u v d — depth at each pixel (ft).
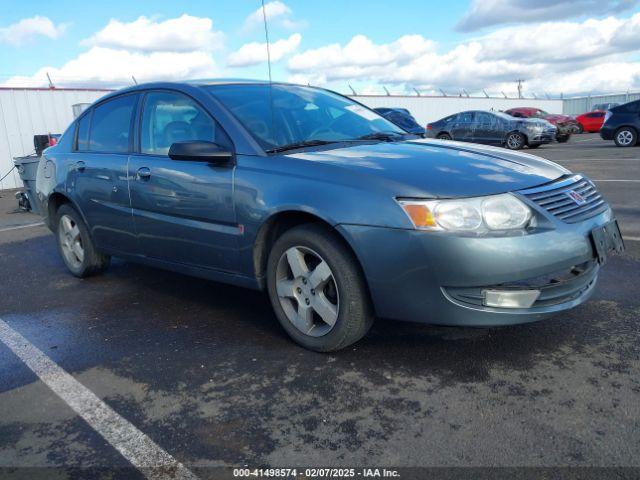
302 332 10.05
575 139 77.15
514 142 55.52
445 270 8.31
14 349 10.93
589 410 7.68
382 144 11.19
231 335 11.03
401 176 8.93
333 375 9.09
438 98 101.35
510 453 6.84
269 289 10.40
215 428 7.75
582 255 8.89
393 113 50.47
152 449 7.34
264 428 7.68
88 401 8.71
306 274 9.77
